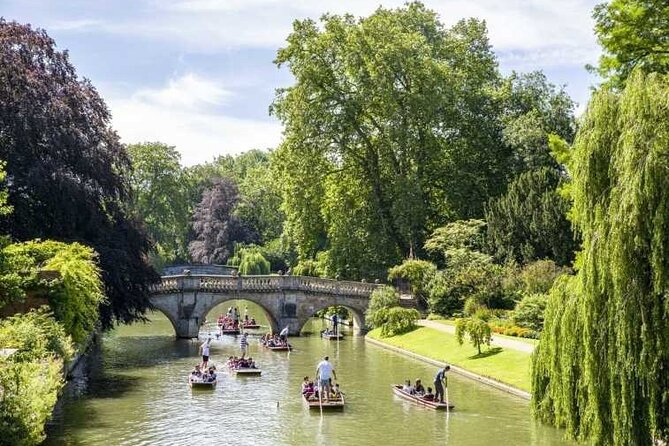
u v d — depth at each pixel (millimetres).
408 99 70125
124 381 40125
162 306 62906
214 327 75562
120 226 54000
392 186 72688
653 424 19125
